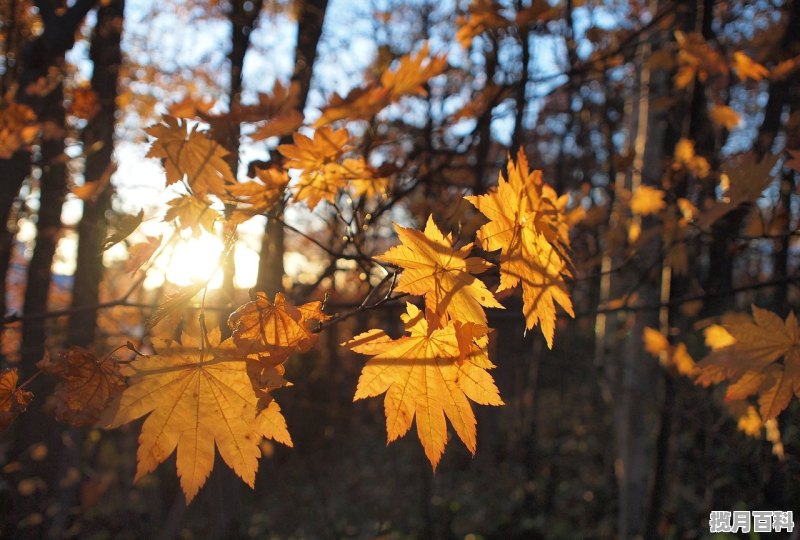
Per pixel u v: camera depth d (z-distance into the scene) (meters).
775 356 1.42
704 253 4.02
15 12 4.85
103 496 9.02
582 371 9.82
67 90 4.17
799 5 3.49
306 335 1.04
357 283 2.56
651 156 4.75
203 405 1.01
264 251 2.77
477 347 1.05
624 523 5.37
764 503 3.63
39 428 5.48
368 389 1.05
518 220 1.13
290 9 4.01
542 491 10.06
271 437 1.01
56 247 5.97
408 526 8.16
